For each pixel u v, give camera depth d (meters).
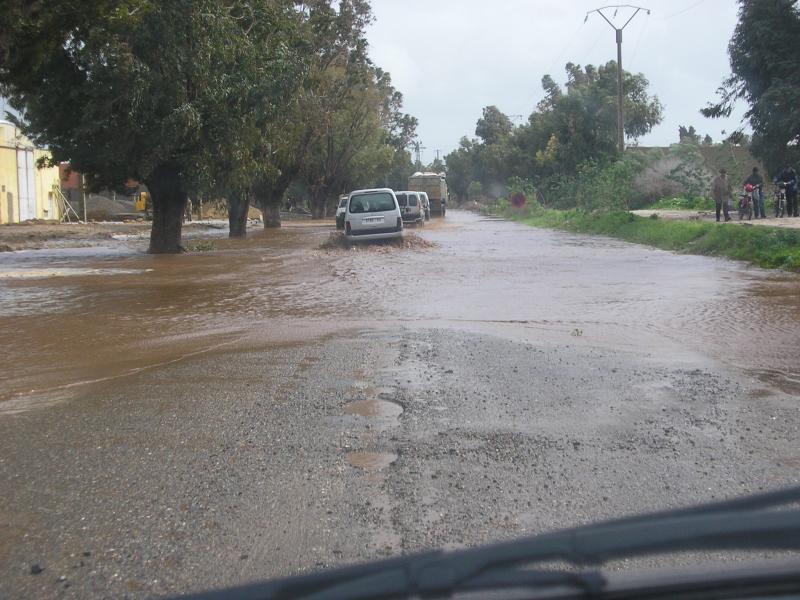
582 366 7.18
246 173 22.75
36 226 41.00
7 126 44.53
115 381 6.94
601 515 3.98
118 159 20.08
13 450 5.12
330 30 42.47
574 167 51.66
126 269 17.38
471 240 25.84
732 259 16.88
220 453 4.99
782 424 5.45
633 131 56.72
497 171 77.00
